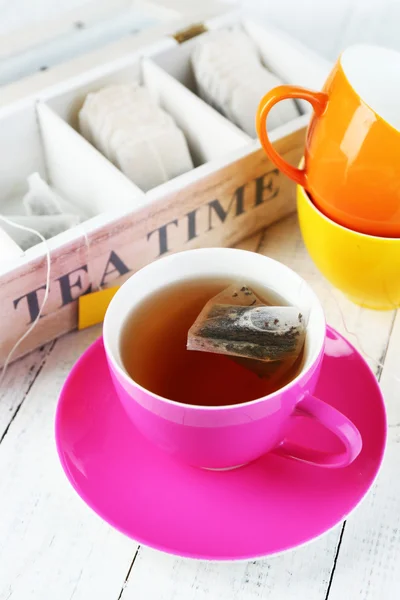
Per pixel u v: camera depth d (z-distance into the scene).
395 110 0.49
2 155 0.55
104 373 0.45
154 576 0.41
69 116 0.57
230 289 0.42
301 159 0.53
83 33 0.64
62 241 0.46
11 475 0.45
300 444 0.43
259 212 0.56
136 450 0.42
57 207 0.54
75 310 0.50
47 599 0.41
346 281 0.49
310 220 0.48
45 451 0.46
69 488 0.44
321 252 0.49
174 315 0.43
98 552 0.42
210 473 0.42
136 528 0.40
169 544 0.39
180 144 0.55
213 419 0.37
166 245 0.52
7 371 0.49
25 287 0.46
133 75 0.59
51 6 0.69
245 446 0.39
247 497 0.41
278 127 0.54
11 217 0.52
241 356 0.40
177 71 0.61
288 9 0.68
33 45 0.62
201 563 0.42
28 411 0.48
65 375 0.49
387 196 0.44
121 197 0.50
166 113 0.56
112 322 0.40
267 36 0.60
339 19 0.69
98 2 0.65
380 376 0.49
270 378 0.40
